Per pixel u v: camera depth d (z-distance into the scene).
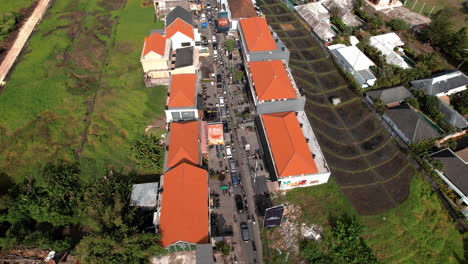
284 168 61.47
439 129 74.50
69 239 54.50
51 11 112.31
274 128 68.00
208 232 52.69
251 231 58.41
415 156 67.56
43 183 59.16
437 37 97.19
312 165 62.47
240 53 98.56
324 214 60.62
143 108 80.25
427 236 57.88
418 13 118.00
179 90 74.81
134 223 54.22
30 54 91.62
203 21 112.94
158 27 107.19
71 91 81.12
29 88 80.19
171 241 50.84
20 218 56.00
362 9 116.62
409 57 96.62
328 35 100.00
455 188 61.44
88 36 101.25
